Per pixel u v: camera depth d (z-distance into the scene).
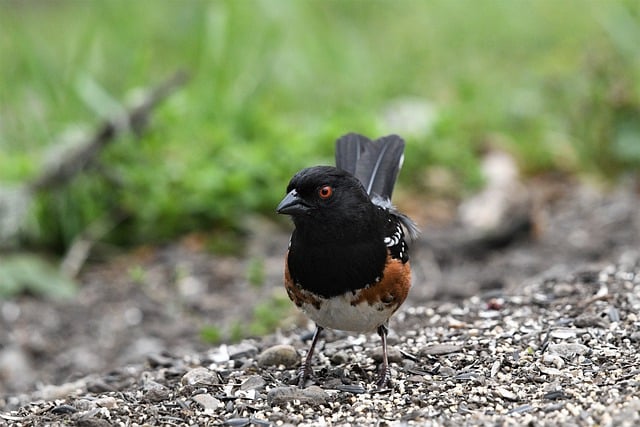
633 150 13.71
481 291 10.37
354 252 6.63
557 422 6.06
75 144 12.80
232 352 8.21
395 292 6.80
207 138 13.65
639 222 12.29
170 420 6.64
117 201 12.98
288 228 12.95
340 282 6.68
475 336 7.84
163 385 7.49
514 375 6.98
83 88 13.81
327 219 6.59
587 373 6.86
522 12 18.22
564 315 8.04
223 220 12.95
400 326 8.45
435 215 13.15
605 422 5.96
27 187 12.45
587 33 16.59
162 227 12.90
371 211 6.72
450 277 11.16
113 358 10.20
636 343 7.30
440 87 16.23
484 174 13.88
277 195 12.97
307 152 13.53
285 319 10.02
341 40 17.31
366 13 19.11
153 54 16.22
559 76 14.92
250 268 11.88
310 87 16.11
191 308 11.16
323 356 7.80
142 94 13.41
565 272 9.42
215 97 14.53
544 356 7.19
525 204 12.47
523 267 11.20
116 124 12.73
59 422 6.64
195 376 7.31
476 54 17.28
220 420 6.61
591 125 14.18
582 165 14.17
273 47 15.66
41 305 11.47
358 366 7.37
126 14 15.98
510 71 16.55
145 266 12.32
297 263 6.75
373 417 6.47
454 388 6.84
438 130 14.24
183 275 11.88
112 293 11.67
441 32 18.11
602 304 8.13
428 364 7.39
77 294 11.72
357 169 8.10
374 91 16.05
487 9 18.39
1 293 11.56
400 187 13.75
